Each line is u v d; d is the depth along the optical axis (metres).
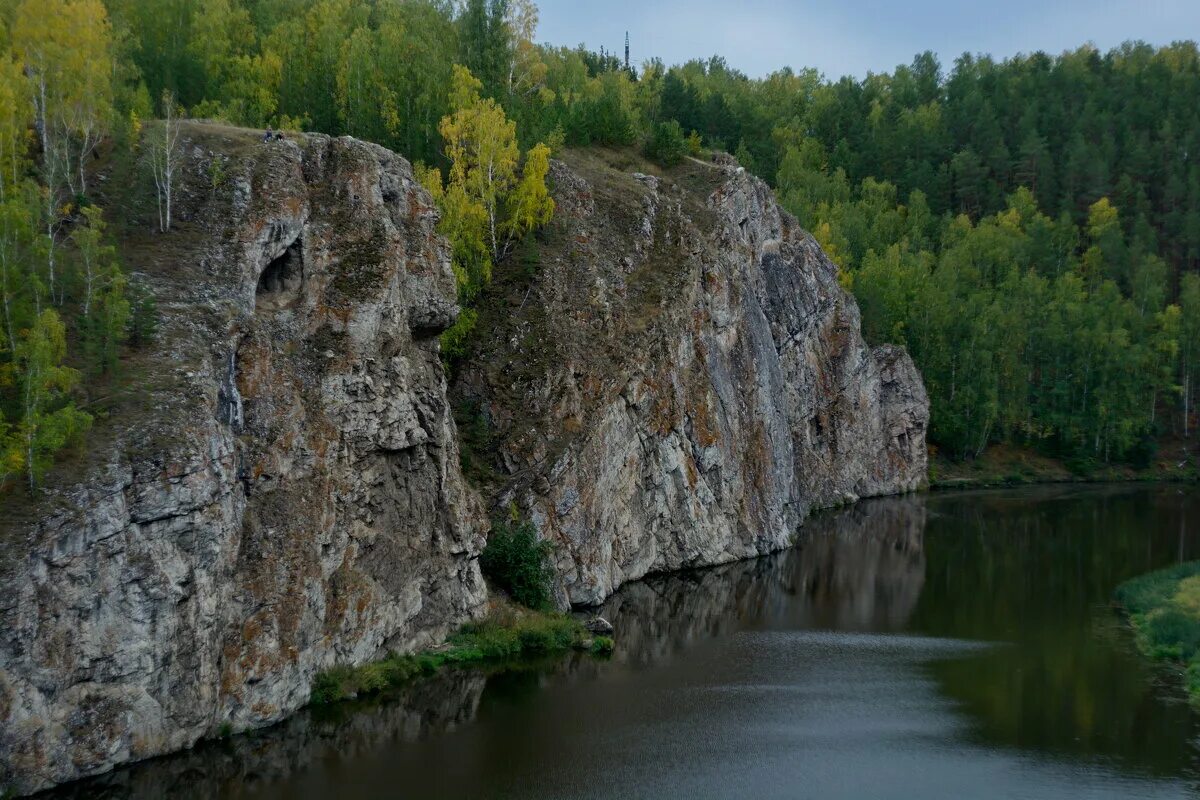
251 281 40.09
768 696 42.97
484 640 46.41
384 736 36.62
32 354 29.80
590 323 62.50
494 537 51.50
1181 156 170.25
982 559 74.38
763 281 88.56
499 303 61.62
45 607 28.62
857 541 81.50
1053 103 179.75
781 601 61.00
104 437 31.64
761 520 75.94
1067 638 53.03
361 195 45.34
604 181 76.19
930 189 162.00
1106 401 127.19
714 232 79.44
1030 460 127.81
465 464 54.66
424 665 43.53
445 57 83.94
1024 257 146.00
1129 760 36.62
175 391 33.97
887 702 42.47
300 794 31.53
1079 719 40.66
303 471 38.25
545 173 66.88
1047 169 166.50
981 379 123.75
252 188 42.59
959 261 136.75
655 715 40.25
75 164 42.50
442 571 45.75
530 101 89.81
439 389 47.03
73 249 38.09
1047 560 74.06
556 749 36.31
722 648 50.25
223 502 33.75
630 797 32.66
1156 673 46.97
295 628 36.62
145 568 30.88
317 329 41.62
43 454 30.12
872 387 108.81
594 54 163.62
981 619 57.09
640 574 64.69
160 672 31.39
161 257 39.28
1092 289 147.75
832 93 185.88
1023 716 40.94
